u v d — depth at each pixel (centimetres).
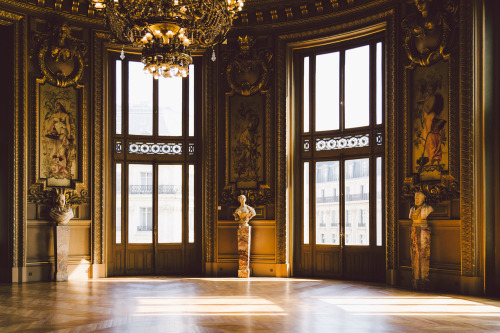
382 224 1140
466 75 959
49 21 1188
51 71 1185
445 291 980
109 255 1254
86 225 1215
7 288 1020
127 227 1279
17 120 1130
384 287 1043
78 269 1195
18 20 1141
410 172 1068
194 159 1327
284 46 1270
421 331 629
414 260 1002
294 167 1276
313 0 1218
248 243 1220
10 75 1133
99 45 1247
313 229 1250
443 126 1007
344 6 1191
